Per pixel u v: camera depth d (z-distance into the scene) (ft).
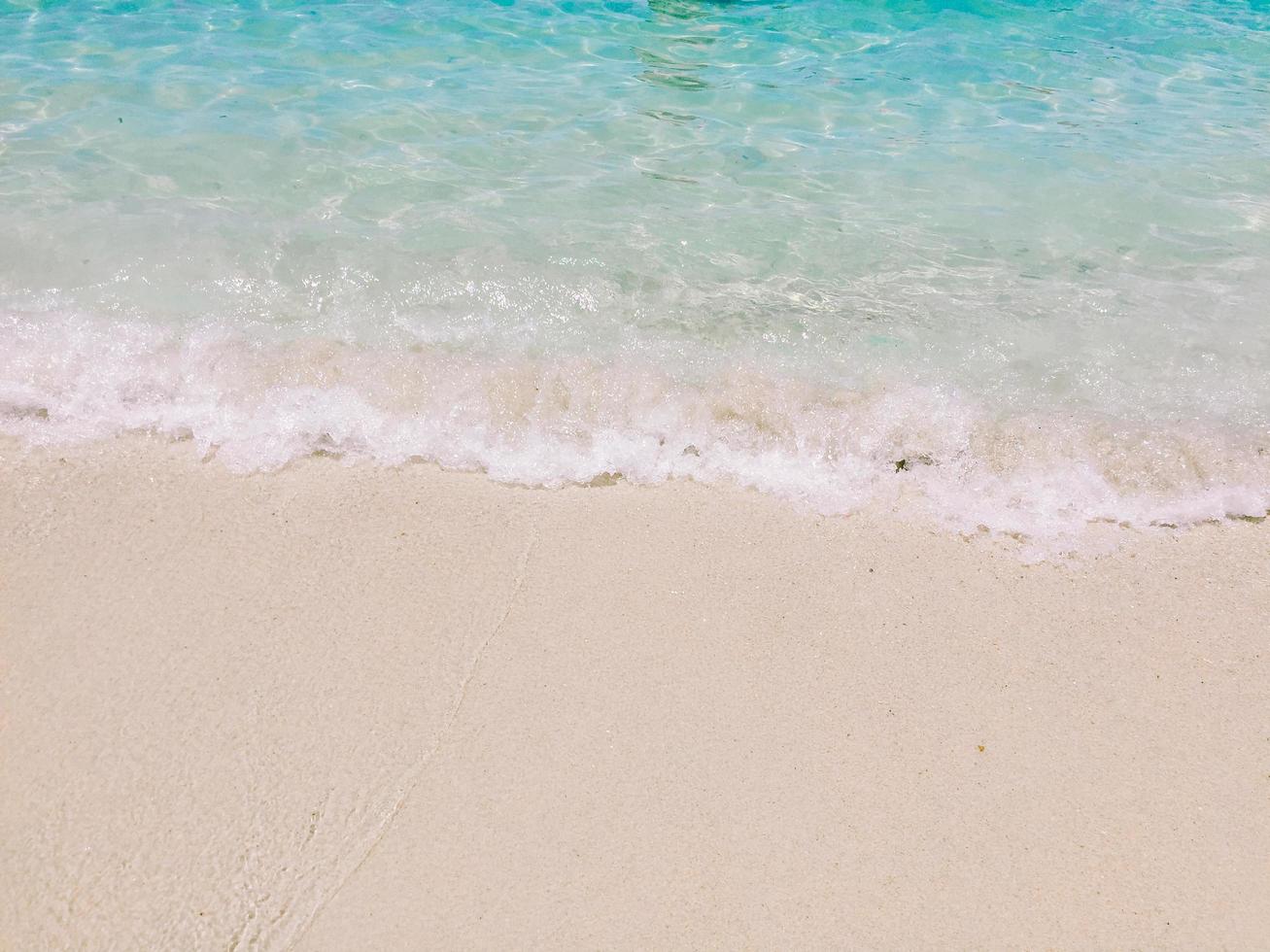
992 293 13.62
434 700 8.54
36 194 14.96
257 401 11.69
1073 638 9.33
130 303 12.92
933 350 12.55
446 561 9.92
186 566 9.74
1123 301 13.50
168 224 14.39
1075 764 8.22
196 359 12.13
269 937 6.91
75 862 7.31
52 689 8.52
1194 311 13.32
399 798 7.79
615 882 7.29
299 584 9.60
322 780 7.89
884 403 11.78
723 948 6.93
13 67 19.08
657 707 8.55
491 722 8.38
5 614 9.16
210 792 7.79
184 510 10.40
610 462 11.19
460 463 11.14
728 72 20.58
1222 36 22.86
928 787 8.00
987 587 9.86
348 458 11.14
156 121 17.33
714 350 12.49
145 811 7.64
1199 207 15.71
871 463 11.20
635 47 21.67
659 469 11.14
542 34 22.17
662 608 9.49
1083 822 7.79
